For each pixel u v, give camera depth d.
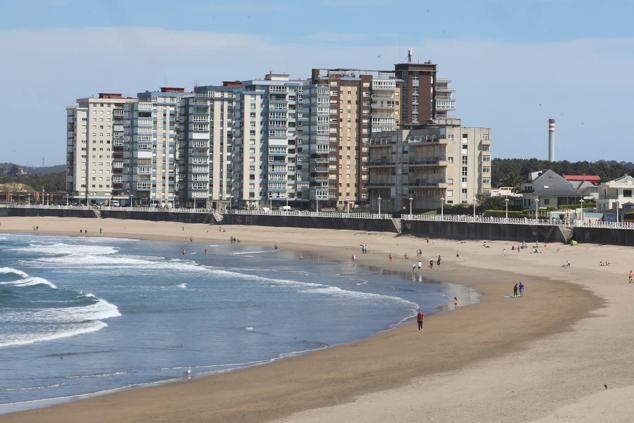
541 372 66.19
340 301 122.44
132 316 110.19
